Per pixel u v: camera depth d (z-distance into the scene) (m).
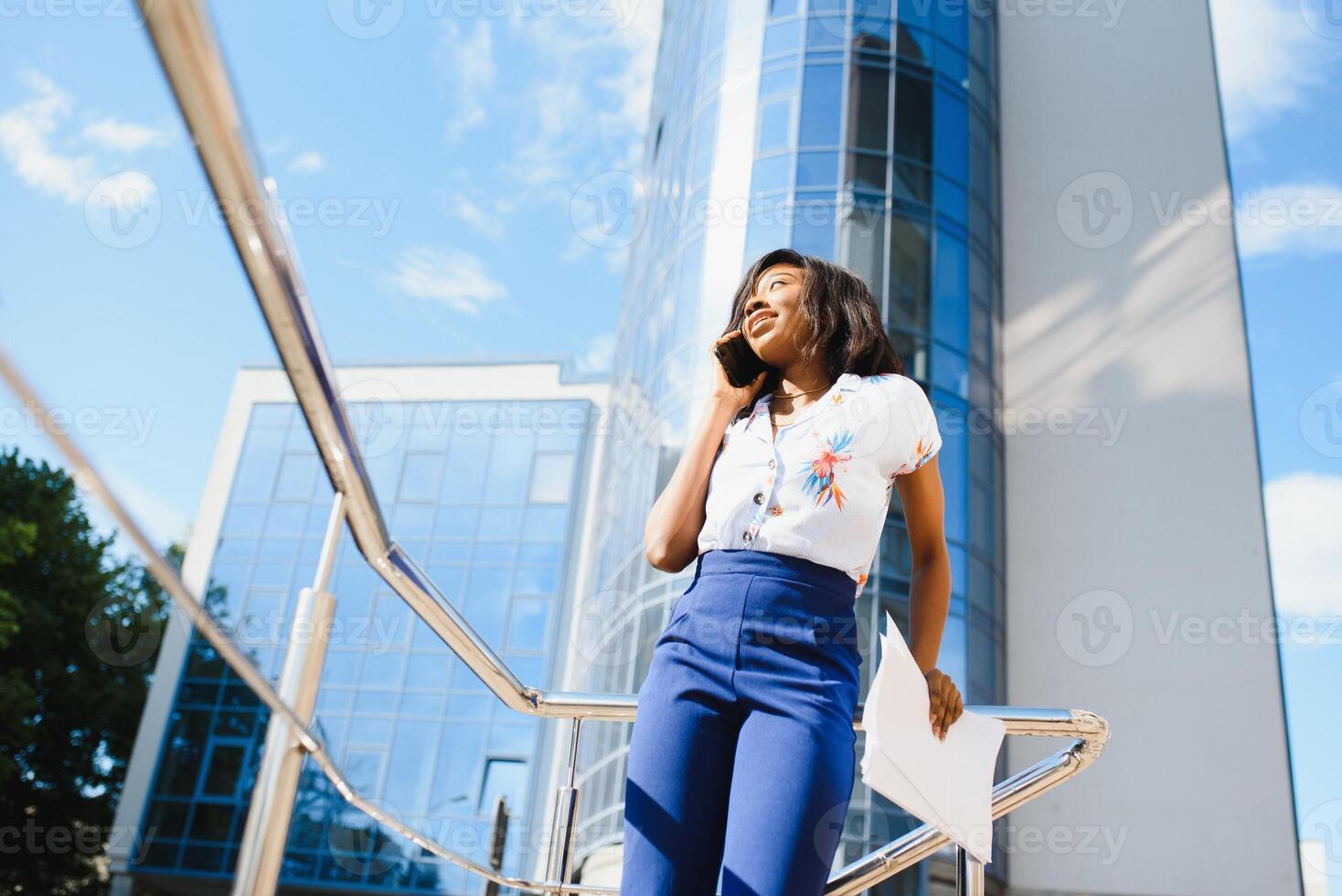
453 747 16.77
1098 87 12.52
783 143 10.70
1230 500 10.46
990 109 12.12
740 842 1.01
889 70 11.21
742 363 1.37
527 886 1.48
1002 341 11.57
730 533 1.18
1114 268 11.63
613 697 1.51
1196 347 11.09
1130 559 10.50
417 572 1.12
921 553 1.33
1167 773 9.63
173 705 17.50
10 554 15.26
